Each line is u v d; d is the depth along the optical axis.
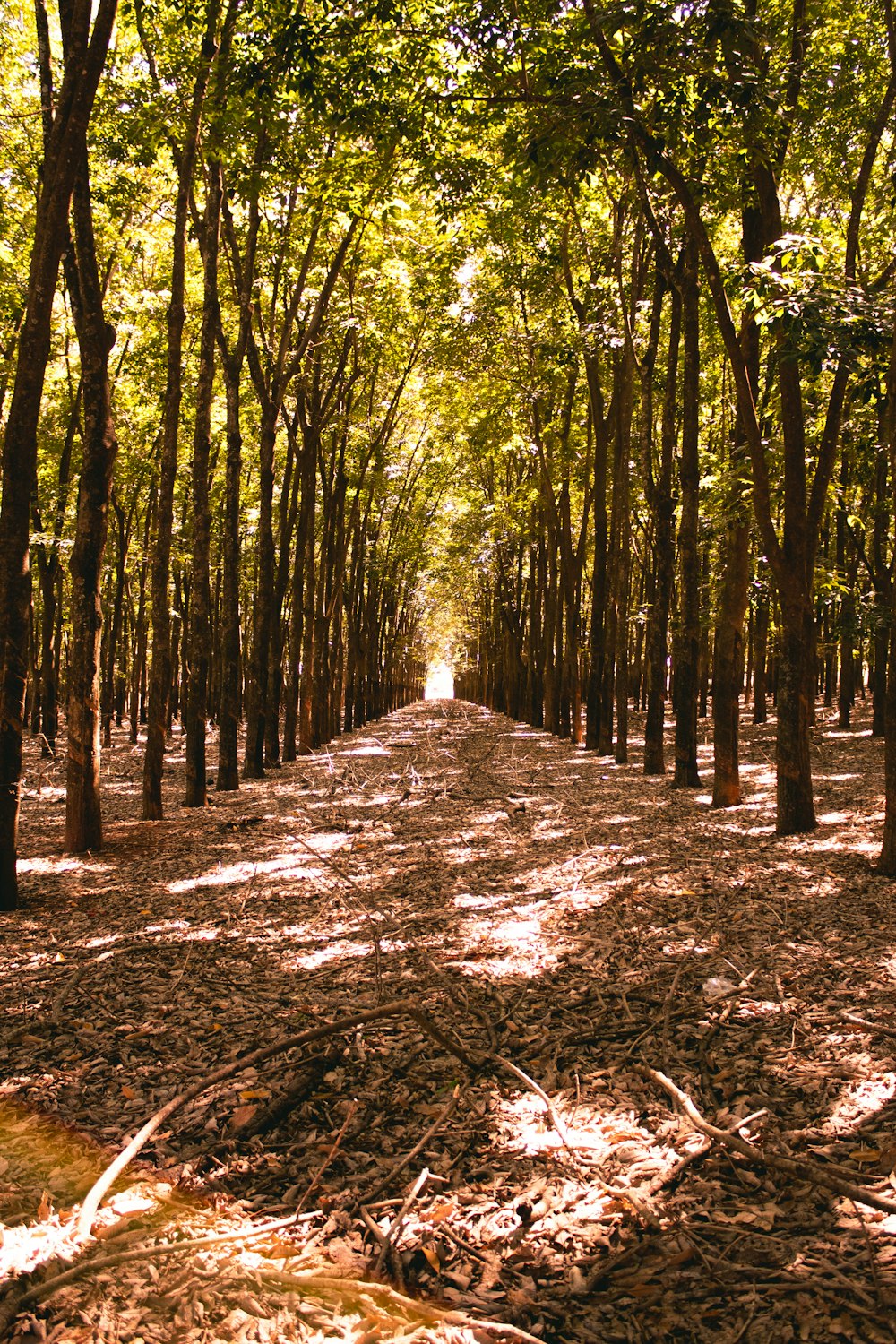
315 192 10.80
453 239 15.54
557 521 23.61
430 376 22.17
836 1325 2.39
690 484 12.06
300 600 19.34
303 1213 3.01
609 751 17.72
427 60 8.69
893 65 8.73
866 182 9.20
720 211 10.89
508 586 34.22
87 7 6.86
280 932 6.40
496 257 16.56
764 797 11.20
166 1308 2.53
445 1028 4.52
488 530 29.16
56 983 5.34
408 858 8.74
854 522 14.25
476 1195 3.11
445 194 10.16
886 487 13.46
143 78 11.60
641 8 7.06
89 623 9.16
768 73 7.78
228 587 14.05
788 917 6.04
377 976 5.08
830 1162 3.12
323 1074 4.05
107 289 16.09
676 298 12.91
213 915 6.86
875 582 13.79
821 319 6.83
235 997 5.06
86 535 9.03
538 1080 3.94
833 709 22.81
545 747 20.31
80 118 6.94
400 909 6.89
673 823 9.77
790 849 8.09
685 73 7.56
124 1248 2.80
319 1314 2.52
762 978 4.96
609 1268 2.70
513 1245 2.85
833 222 12.12
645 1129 3.47
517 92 8.77
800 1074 3.78
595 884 7.24
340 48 8.28
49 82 8.52
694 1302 2.55
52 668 20.09
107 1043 4.45
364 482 24.48
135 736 22.83
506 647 37.84
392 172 10.44
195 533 12.34
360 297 16.45
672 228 12.49
